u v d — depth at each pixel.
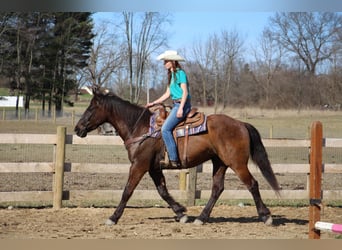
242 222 8.01
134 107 7.72
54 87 50.38
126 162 15.38
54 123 34.25
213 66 57.31
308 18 53.00
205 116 7.50
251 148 7.49
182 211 7.91
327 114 46.22
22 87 50.03
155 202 10.02
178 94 7.36
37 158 15.65
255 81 58.56
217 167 7.83
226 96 58.72
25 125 32.09
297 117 43.69
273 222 8.02
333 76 52.75
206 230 7.29
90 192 9.04
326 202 10.38
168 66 7.38
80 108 54.25
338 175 14.15
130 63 50.31
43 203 9.52
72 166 8.98
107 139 9.16
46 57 49.62
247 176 7.41
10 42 48.31
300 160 16.69
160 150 7.47
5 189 10.47
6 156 15.97
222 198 9.43
